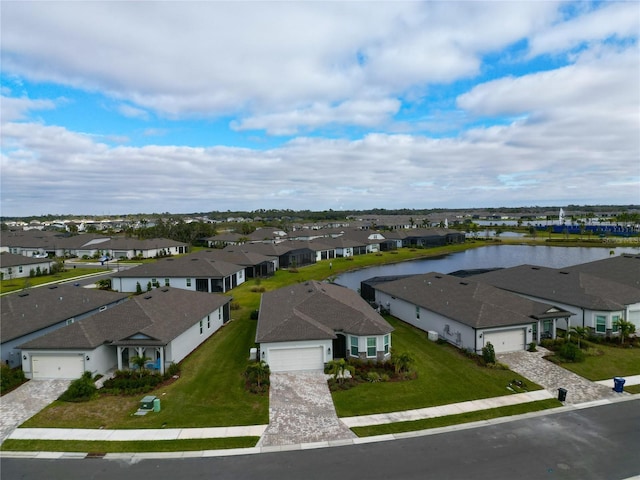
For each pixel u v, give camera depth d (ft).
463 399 75.66
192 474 53.26
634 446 59.77
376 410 71.51
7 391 79.20
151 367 88.22
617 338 108.58
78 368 84.84
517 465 55.11
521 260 300.61
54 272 232.32
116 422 67.36
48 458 57.16
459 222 647.97
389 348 95.50
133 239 333.42
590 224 608.60
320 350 90.33
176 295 116.47
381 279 166.91
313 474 53.21
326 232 434.30
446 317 108.27
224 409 71.97
